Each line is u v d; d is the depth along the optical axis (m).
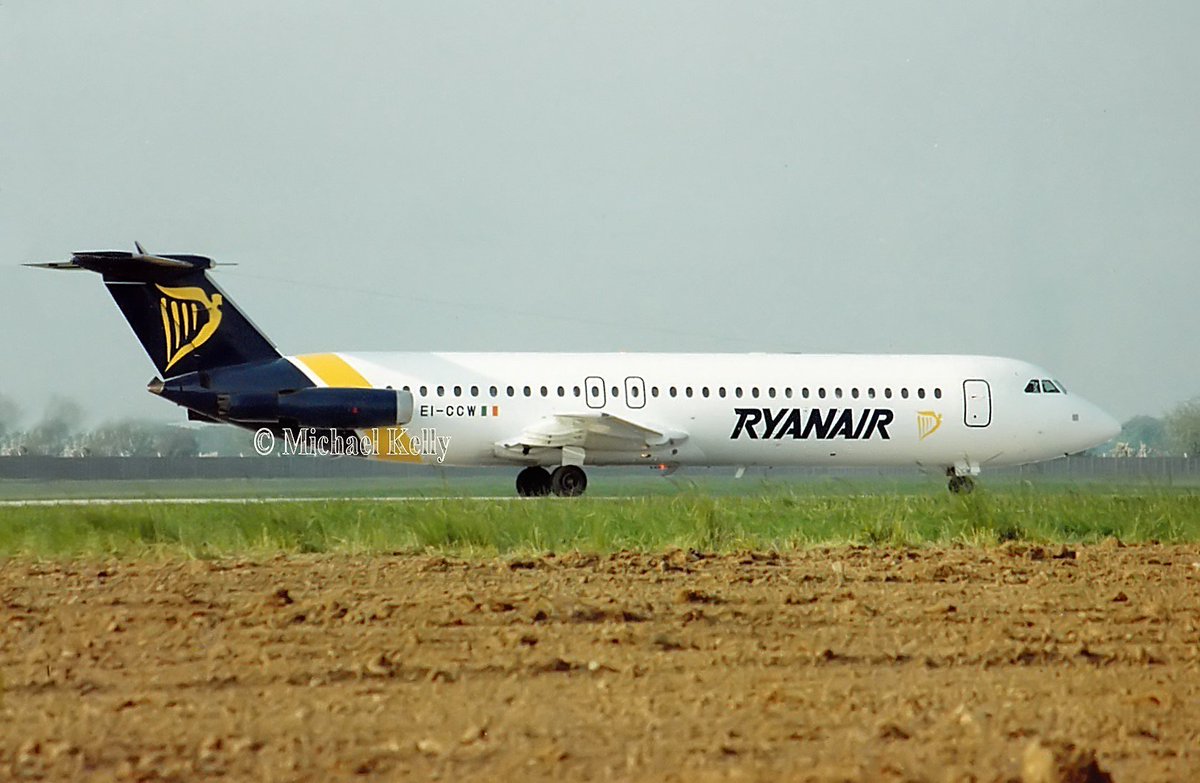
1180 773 30.50
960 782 28.56
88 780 29.30
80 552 79.00
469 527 84.12
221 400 142.00
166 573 67.56
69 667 41.75
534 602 52.75
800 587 62.19
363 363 148.75
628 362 155.00
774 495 120.50
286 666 41.66
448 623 50.00
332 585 62.31
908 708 36.00
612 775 29.45
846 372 159.00
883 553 78.94
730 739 32.66
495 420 150.00
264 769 29.98
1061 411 162.88
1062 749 29.47
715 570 69.06
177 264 140.12
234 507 101.06
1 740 32.59
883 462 161.00
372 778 29.39
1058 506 103.12
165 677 40.16
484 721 34.47
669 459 155.38
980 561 74.75
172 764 30.41
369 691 38.31
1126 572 69.12
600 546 79.62
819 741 32.72
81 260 139.00
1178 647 46.59
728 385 155.50
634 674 40.84
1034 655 44.50
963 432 160.25
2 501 146.00
